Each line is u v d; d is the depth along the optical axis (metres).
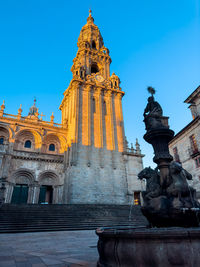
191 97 30.33
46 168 34.00
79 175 32.44
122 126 41.22
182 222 6.08
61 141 37.88
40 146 34.72
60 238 12.18
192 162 30.05
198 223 6.02
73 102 39.38
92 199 31.61
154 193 7.33
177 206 6.30
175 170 7.21
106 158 36.44
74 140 34.69
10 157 30.94
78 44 53.75
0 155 30.17
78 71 42.31
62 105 47.06
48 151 36.38
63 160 35.78
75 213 21.48
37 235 13.85
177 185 6.94
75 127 35.81
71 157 33.31
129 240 4.56
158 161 8.09
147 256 4.23
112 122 40.41
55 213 20.56
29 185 31.94
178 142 34.06
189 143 31.00
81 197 30.97
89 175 33.28
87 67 46.19
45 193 33.09
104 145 37.59
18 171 31.52
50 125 37.31
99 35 56.47
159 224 6.48
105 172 34.91
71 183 31.27
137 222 20.72
